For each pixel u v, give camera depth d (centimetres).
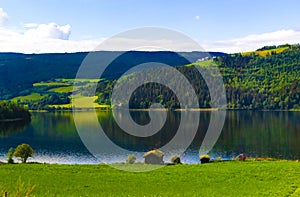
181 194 2941
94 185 3262
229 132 9956
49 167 4106
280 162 4509
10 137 9888
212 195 2898
